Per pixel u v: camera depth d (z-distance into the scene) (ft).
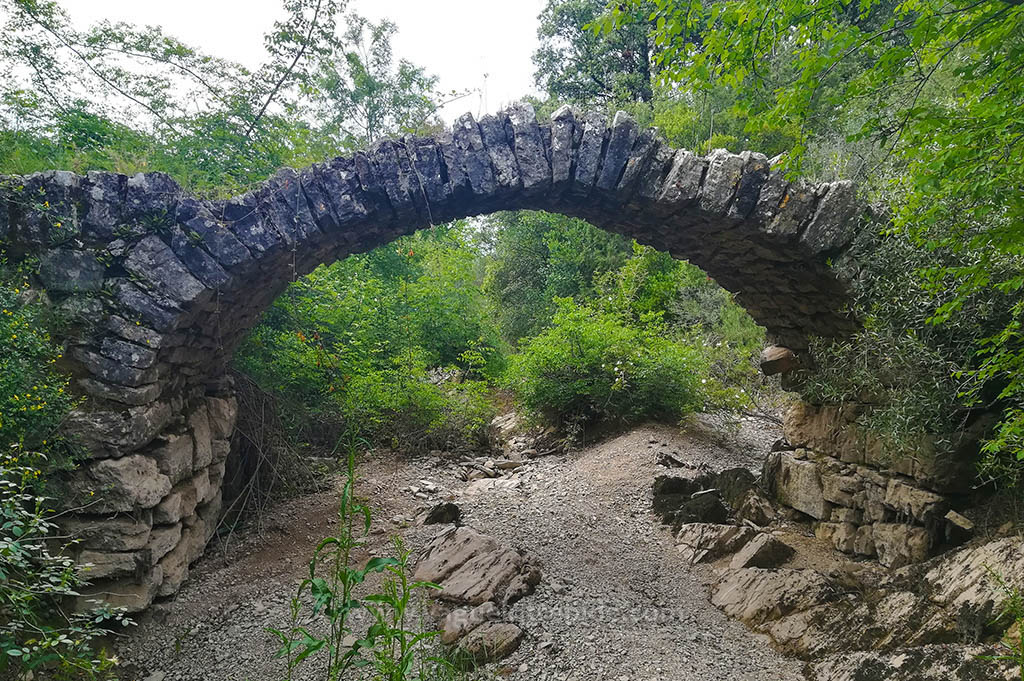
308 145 28.02
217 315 17.88
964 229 14.60
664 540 21.38
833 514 21.06
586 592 17.24
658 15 14.03
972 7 10.97
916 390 16.80
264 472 24.40
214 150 25.55
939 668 11.57
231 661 14.56
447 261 43.68
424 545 19.94
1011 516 15.60
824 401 21.63
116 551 15.10
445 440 32.86
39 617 13.79
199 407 19.84
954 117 11.51
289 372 29.12
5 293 14.11
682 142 43.27
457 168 16.75
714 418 35.50
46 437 14.33
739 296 22.61
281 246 16.19
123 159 19.99
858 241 17.17
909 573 15.01
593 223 20.67
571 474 28.17
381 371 33.19
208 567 19.56
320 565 19.45
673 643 14.78
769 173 17.28
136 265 15.51
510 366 38.06
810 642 14.26
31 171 17.16
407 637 14.73
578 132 17.11
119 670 14.34
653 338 34.63
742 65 13.82
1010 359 13.10
